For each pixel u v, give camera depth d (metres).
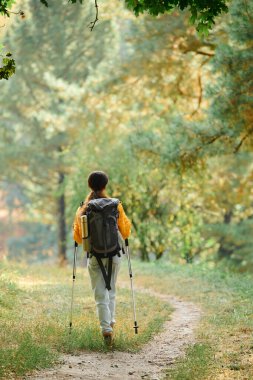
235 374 7.81
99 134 32.19
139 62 28.66
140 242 30.97
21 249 56.78
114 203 9.80
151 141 26.27
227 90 20.25
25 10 37.50
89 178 10.12
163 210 30.95
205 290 17.34
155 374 8.09
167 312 13.45
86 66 42.50
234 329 11.08
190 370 7.94
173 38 26.58
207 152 22.72
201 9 10.40
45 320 11.11
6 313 11.49
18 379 7.41
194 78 27.92
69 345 9.23
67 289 16.12
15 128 44.75
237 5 19.16
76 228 9.98
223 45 20.44
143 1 10.44
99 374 7.95
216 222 40.53
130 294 16.19
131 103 31.16
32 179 44.66
